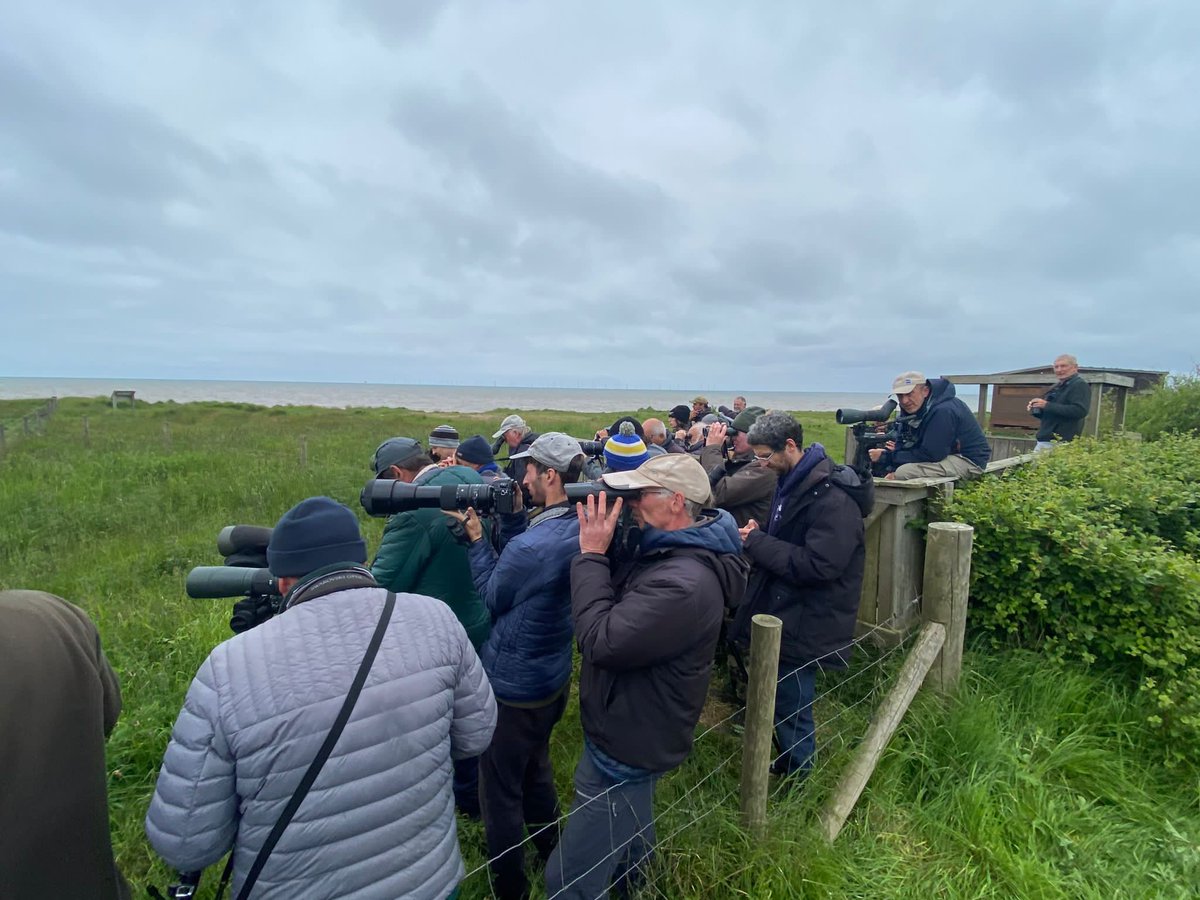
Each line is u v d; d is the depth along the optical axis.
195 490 9.04
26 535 6.95
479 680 1.67
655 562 2.05
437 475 2.78
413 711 1.42
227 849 1.37
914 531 4.05
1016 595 3.75
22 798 1.14
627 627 1.85
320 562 1.57
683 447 5.87
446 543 2.84
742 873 2.29
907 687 2.94
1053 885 2.34
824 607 2.96
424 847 1.43
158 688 3.50
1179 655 3.21
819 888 2.23
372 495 2.44
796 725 3.01
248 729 1.29
